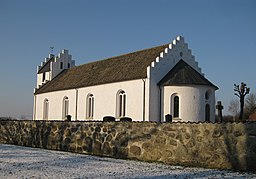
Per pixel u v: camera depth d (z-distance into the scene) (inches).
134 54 1537.9
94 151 684.1
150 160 577.3
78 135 729.0
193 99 1228.5
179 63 1358.3
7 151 718.5
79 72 1791.3
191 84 1228.5
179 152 538.9
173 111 1238.3
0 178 389.1
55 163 530.0
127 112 1317.7
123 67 1469.0
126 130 627.5
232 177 408.8
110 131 657.6
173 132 552.1
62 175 412.5
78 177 399.2
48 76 2032.5
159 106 1262.3
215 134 499.8
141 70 1326.3
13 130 943.7
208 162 501.4
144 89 1258.6
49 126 814.5
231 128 483.2
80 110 1582.2
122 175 418.9
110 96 1407.5
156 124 578.6
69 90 1672.0
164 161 557.0
